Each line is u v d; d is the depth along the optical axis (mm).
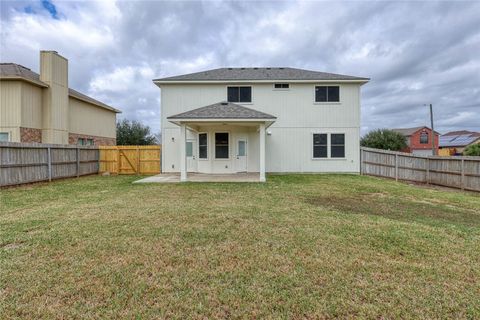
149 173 17297
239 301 2865
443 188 11922
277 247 4320
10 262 3699
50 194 9133
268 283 3230
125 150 17406
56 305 2766
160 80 16406
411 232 5145
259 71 18078
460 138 54188
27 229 5129
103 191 9789
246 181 12336
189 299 2895
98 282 3213
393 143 35062
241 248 4262
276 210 6758
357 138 16719
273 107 16781
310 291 3074
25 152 11445
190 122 12531
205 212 6484
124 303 2814
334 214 6461
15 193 9344
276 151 16750
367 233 5039
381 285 3211
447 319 2611
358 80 16391
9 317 2574
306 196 8828
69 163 14445
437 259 3967
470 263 3844
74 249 4168
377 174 15859
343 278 3369
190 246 4332
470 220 6230
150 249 4195
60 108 16875
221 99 16719
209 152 15617
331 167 16766
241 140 16141
